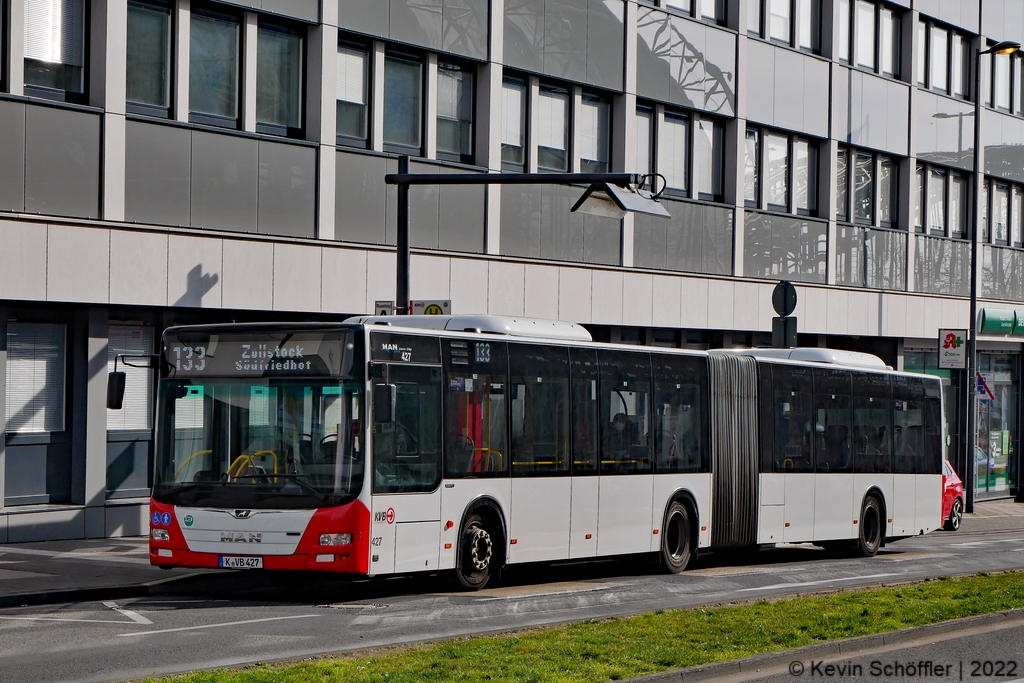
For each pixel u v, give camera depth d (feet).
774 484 69.97
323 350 47.93
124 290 64.39
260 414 48.16
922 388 84.38
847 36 116.67
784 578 59.98
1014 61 141.90
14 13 61.36
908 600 48.08
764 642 37.65
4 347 62.34
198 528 47.85
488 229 83.05
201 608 45.37
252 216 70.38
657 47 95.55
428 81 80.59
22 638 37.68
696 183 99.91
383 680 29.89
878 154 120.37
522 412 54.85
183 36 68.03
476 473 52.26
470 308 81.25
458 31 81.41
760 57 104.99
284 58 73.31
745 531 67.97
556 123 89.45
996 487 137.28
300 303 71.97
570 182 58.44
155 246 65.67
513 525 54.08
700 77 99.19
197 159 67.87
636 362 61.62
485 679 30.40
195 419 48.85
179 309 69.26
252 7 70.13
